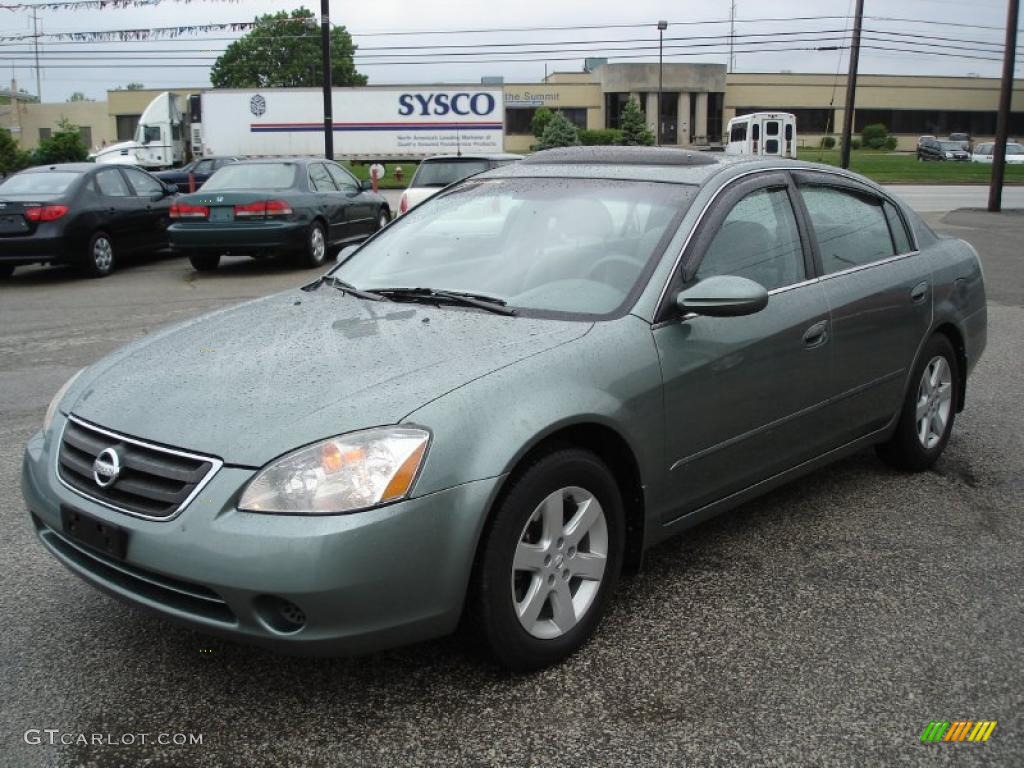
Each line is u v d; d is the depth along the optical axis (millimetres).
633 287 3385
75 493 2867
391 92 36594
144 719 2793
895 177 39219
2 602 3506
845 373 4121
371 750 2641
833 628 3295
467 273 3744
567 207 3867
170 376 3059
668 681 2963
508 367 2922
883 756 2602
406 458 2611
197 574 2555
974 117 73500
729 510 4066
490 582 2781
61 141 44281
